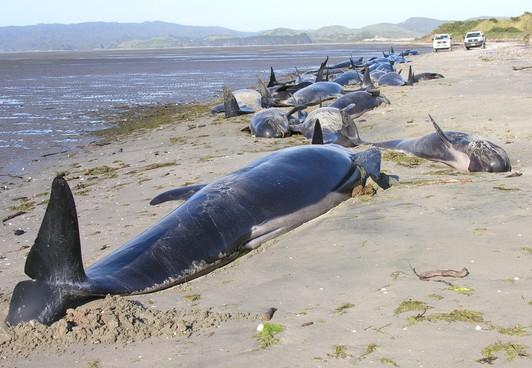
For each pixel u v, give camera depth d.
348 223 7.95
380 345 4.68
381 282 5.92
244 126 20.02
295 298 5.87
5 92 40.38
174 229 7.06
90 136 21.42
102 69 69.56
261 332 5.11
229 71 57.09
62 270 5.80
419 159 12.08
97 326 5.38
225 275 6.93
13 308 5.68
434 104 19.64
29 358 5.03
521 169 10.73
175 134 20.11
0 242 9.60
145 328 5.36
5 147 19.44
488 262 6.05
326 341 4.84
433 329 4.82
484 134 14.04
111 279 6.21
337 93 26.25
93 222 9.83
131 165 15.04
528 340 4.51
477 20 131.62
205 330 5.34
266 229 7.80
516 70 32.62
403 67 42.78
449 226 7.29
